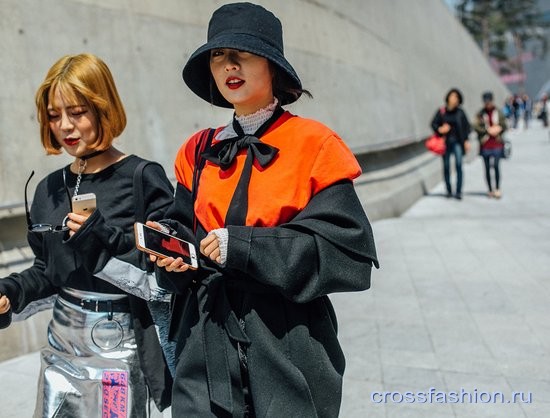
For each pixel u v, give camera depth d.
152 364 1.79
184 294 1.65
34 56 3.95
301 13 7.91
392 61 12.18
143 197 1.83
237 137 1.57
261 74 1.55
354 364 3.50
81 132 1.83
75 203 1.67
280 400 1.45
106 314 1.81
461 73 26.38
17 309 1.85
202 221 1.58
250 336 1.48
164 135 4.95
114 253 1.70
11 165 3.74
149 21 4.95
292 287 1.41
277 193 1.48
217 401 1.46
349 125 8.69
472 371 3.34
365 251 1.47
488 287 4.94
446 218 8.46
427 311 4.40
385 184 9.01
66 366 1.83
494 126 10.08
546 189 10.97
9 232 3.71
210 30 1.60
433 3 21.31
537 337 3.80
